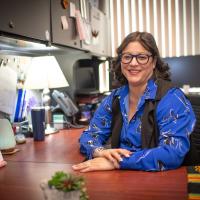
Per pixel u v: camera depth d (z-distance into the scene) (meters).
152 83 1.46
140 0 3.59
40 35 1.65
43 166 1.32
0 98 1.90
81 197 0.78
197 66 3.21
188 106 1.38
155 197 0.93
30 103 2.21
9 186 1.08
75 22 2.21
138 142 1.42
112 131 1.54
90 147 1.46
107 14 3.43
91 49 2.58
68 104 2.32
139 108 1.42
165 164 1.20
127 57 1.45
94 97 2.64
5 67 1.97
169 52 3.57
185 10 3.49
